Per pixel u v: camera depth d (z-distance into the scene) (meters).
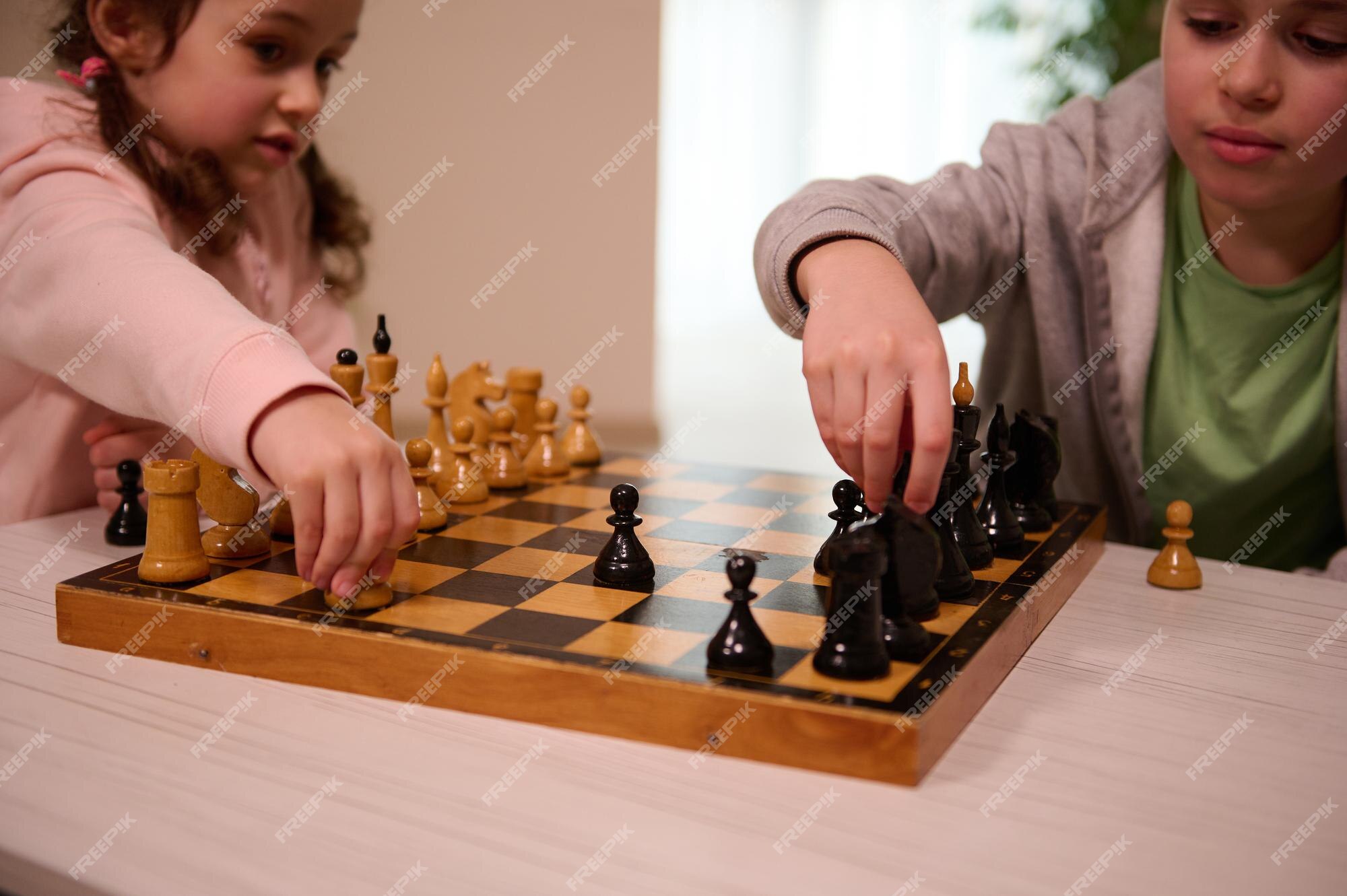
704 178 6.26
